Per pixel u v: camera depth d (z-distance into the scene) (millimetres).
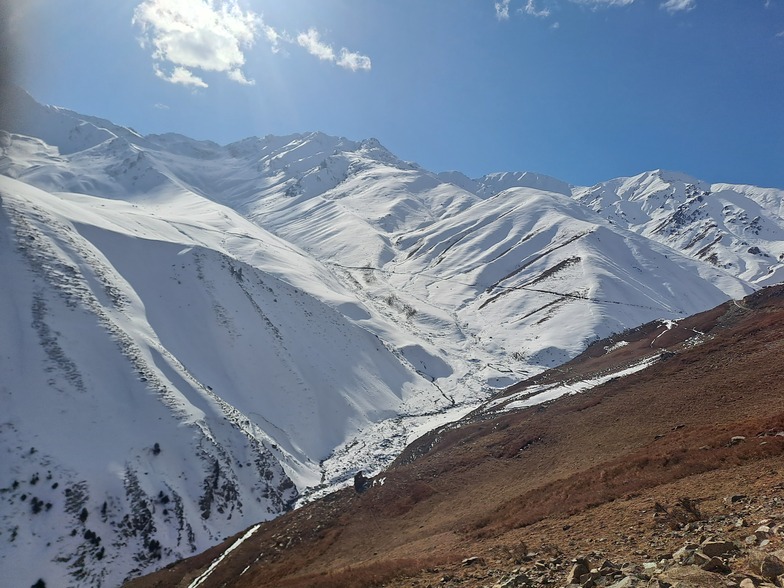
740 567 6918
